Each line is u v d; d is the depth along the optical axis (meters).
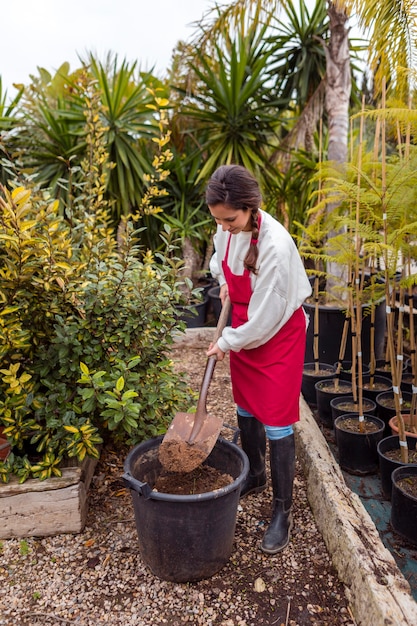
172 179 5.94
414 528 2.15
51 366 2.37
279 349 2.07
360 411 2.80
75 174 5.25
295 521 2.34
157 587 1.96
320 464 2.46
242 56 5.40
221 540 1.93
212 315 6.03
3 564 2.07
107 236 3.10
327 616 1.82
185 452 2.01
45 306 2.32
